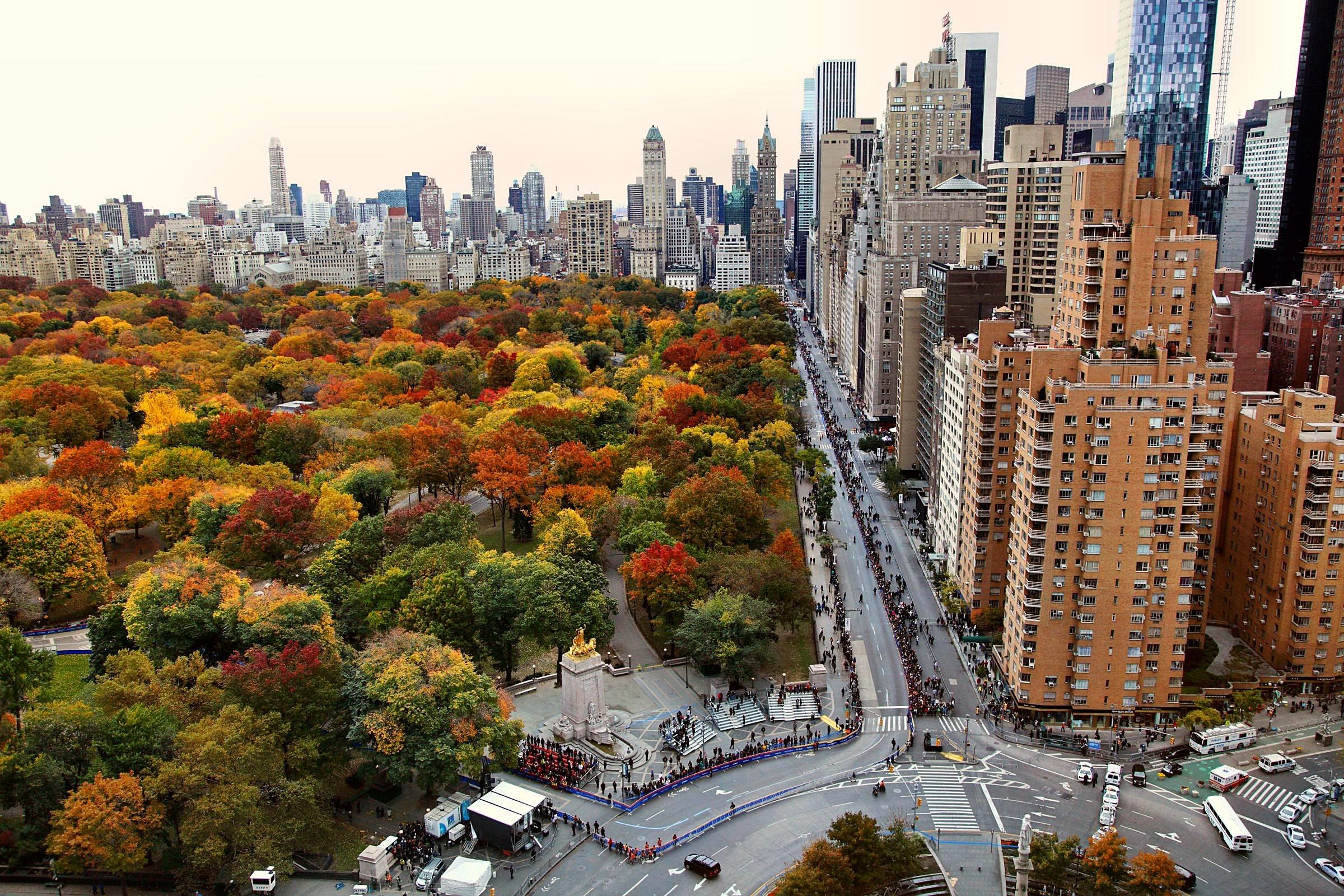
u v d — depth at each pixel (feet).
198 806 477.36
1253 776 606.96
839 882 472.44
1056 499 640.17
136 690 538.88
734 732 652.89
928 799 583.17
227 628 627.05
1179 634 652.48
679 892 499.92
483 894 481.46
